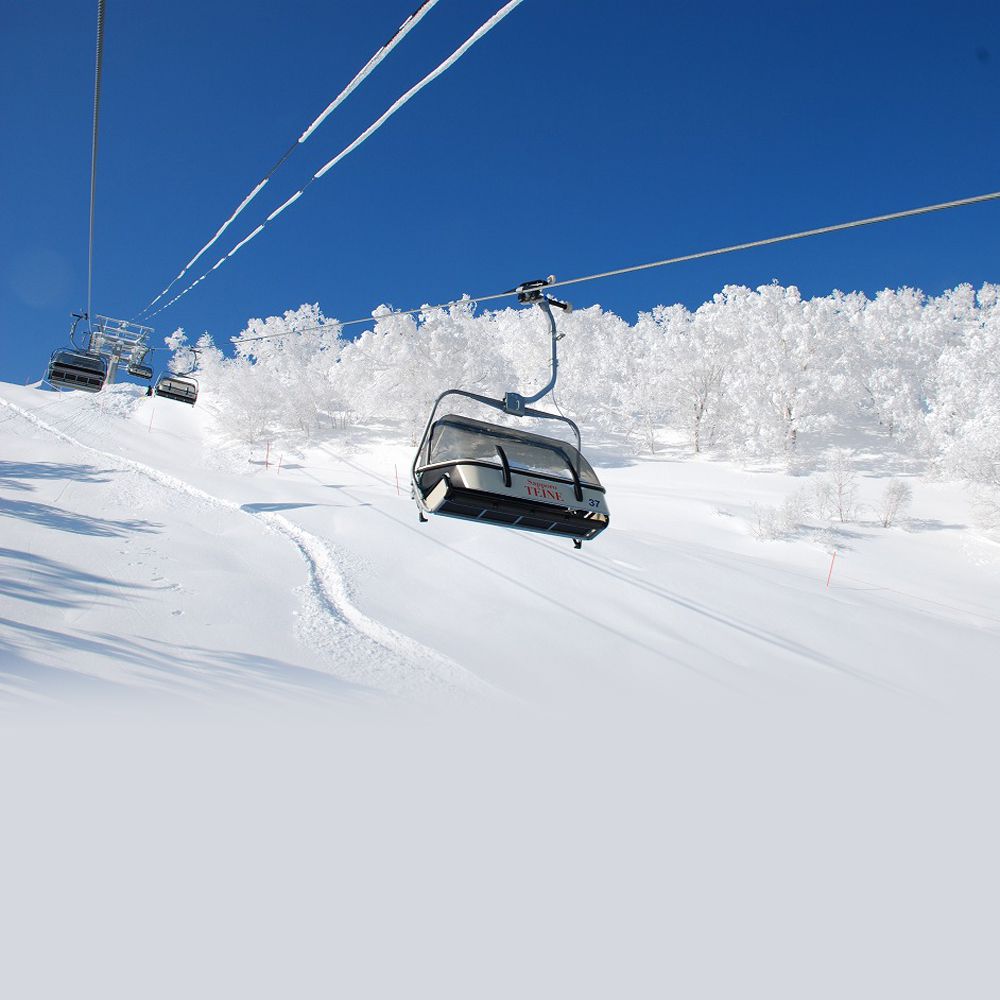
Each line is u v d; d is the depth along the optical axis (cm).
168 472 3700
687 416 7038
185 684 1363
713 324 8125
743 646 2208
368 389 6775
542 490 719
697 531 4212
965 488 4938
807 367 6775
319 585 2322
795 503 4306
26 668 1286
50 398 6112
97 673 1334
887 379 7075
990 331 5872
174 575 2164
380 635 1934
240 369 6738
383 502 3556
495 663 1816
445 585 2444
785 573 3328
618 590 2575
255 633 1794
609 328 12156
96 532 2495
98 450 4416
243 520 3016
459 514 723
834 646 2320
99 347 2442
